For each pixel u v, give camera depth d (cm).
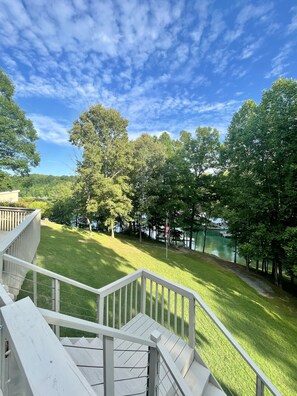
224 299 867
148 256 1323
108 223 1748
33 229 544
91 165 1514
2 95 1577
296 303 1070
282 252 1138
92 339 299
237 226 1412
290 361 548
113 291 318
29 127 1702
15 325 89
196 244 2634
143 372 250
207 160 1989
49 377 71
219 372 419
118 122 1714
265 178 1179
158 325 350
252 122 1199
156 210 1922
